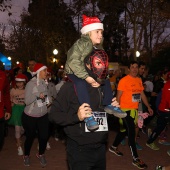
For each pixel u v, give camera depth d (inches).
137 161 239.3
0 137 204.7
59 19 1242.0
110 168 238.5
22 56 1875.0
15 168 236.5
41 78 231.9
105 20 1053.2
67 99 119.3
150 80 444.8
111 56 1733.5
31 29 1647.4
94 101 118.6
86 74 115.0
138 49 999.6
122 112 119.0
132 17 915.4
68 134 119.0
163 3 881.5
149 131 348.2
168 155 280.4
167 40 1165.1
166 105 283.1
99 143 120.3
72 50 118.9
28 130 231.6
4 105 215.6
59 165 245.0
